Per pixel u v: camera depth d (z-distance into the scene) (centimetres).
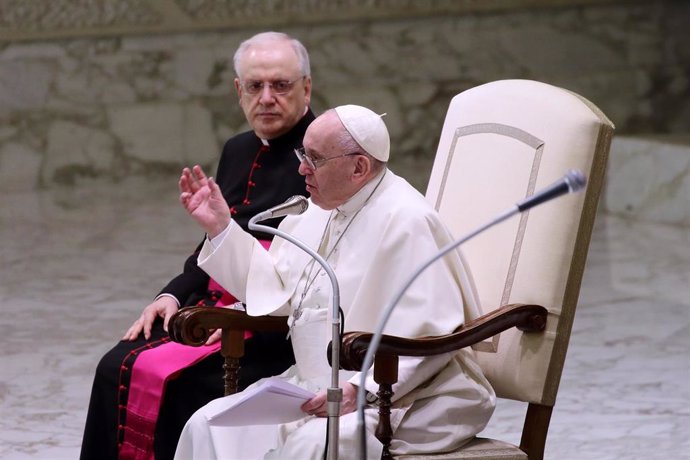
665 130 4812
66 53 4456
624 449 1811
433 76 4684
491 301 1337
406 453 1245
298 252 1439
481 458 1248
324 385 1353
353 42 4634
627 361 2278
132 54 4503
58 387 2155
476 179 1401
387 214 1340
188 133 4538
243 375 1508
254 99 1656
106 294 2850
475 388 1281
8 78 4425
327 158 1329
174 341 1402
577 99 1330
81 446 1711
